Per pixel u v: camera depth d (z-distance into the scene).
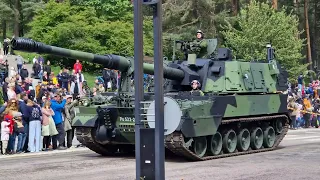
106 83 29.89
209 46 20.33
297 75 42.56
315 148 21.55
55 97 20.17
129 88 17.61
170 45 40.62
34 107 19.20
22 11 51.66
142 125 8.62
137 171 8.59
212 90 19.22
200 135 16.86
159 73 8.34
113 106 17.69
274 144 21.27
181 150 16.55
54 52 14.98
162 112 8.38
